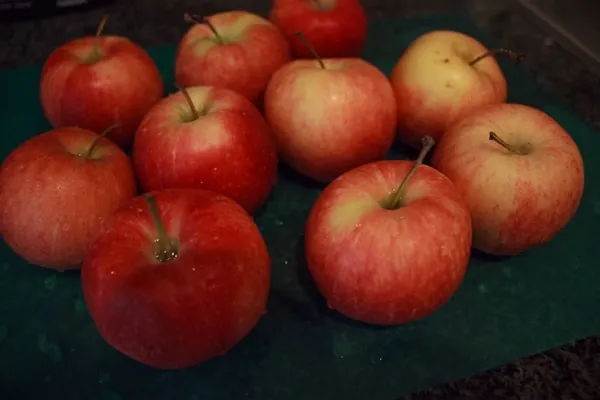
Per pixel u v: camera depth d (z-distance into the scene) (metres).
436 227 0.23
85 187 0.27
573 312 0.27
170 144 0.27
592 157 0.35
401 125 0.34
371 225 0.23
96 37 0.34
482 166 0.27
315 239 0.25
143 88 0.33
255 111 0.29
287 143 0.31
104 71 0.31
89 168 0.27
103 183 0.27
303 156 0.31
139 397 0.24
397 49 0.42
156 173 0.28
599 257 0.30
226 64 0.32
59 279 0.29
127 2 0.48
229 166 0.27
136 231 0.23
